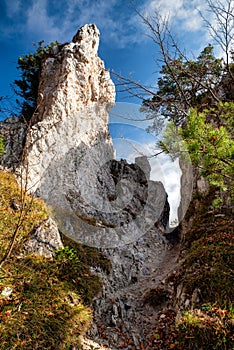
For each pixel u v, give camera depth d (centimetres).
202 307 475
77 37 1223
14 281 474
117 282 709
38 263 540
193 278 574
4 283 459
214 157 377
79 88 1089
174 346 470
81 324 471
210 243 674
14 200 669
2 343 366
